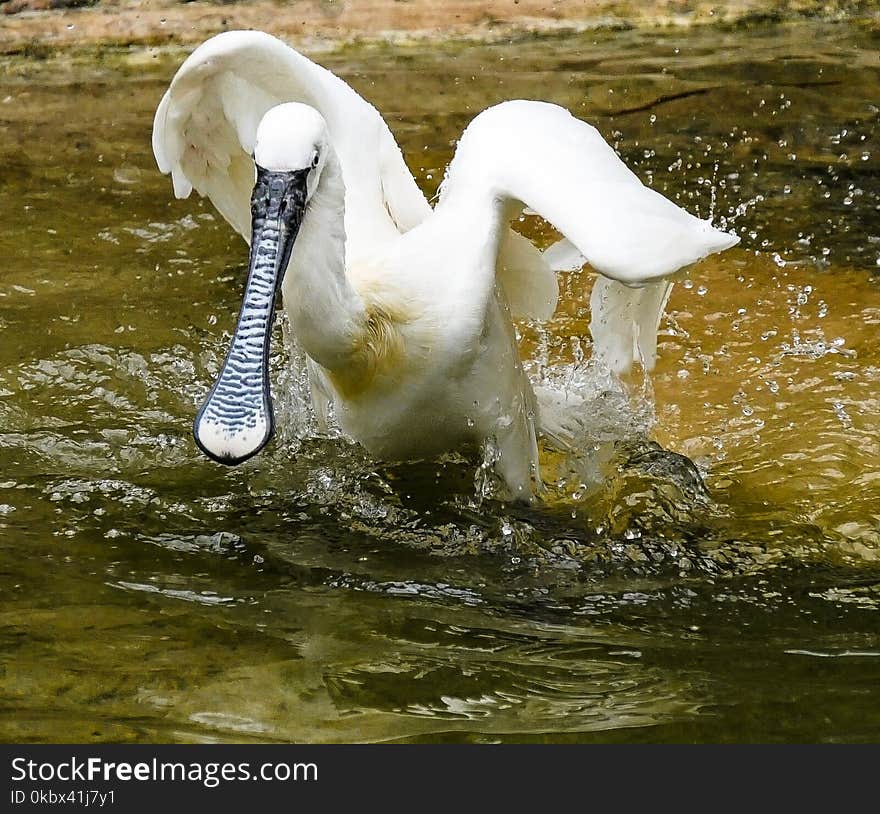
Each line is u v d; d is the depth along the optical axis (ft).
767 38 55.88
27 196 42.57
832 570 25.44
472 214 25.52
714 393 32.76
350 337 24.48
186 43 55.21
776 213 41.78
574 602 24.27
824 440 30.42
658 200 25.23
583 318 36.19
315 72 26.94
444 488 27.53
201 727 20.31
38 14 55.67
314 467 28.19
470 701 21.06
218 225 41.29
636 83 51.16
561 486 28.25
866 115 47.88
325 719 20.56
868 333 35.45
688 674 21.89
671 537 26.50
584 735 20.21
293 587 24.44
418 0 56.70
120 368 32.83
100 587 24.20
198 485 27.89
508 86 51.11
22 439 29.55
